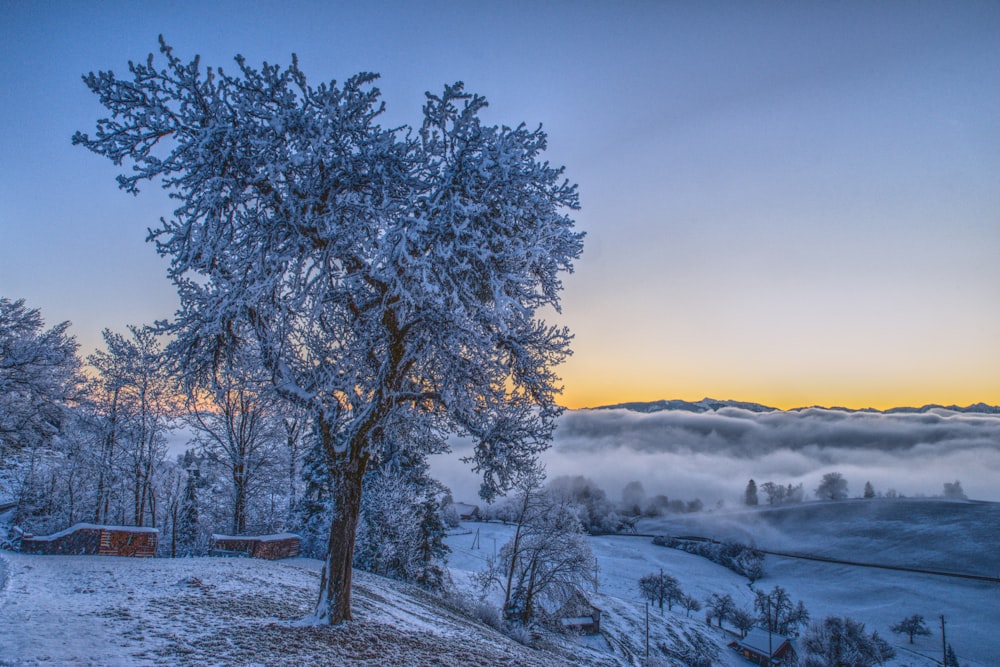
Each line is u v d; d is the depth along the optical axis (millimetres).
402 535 30766
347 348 12875
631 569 122875
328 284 11836
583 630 42219
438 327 12109
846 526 172125
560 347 14297
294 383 12320
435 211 11180
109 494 32062
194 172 11000
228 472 31078
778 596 94625
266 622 11492
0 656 7461
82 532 17656
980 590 110625
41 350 29328
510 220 11586
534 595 35406
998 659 80875
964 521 155875
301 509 30625
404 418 14305
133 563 15891
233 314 11789
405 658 10969
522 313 11078
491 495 13625
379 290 12969
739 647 68125
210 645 9406
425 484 34688
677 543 158625
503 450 12805
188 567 15945
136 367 30094
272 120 10672
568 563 34688
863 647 74812
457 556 84000
